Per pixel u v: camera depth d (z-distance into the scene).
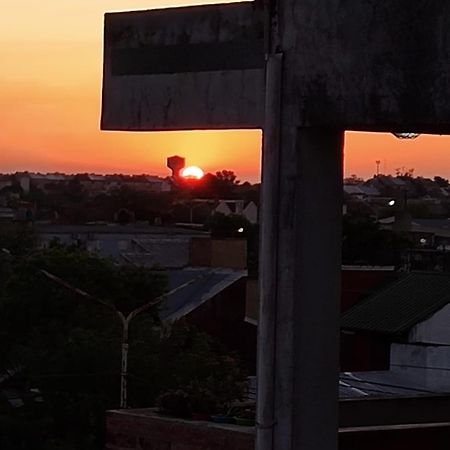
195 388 7.61
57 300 31.42
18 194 113.25
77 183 114.81
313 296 6.13
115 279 33.94
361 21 5.88
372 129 6.01
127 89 6.88
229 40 6.47
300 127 6.06
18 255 44.09
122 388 22.62
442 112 5.64
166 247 53.88
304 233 6.09
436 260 42.72
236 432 6.74
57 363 26.50
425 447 7.39
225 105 6.48
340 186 6.20
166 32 6.73
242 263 43.41
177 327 28.64
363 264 39.50
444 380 24.73
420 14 5.70
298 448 6.08
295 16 6.08
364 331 28.62
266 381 6.13
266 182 6.14
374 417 8.21
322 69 5.99
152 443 7.23
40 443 25.64
